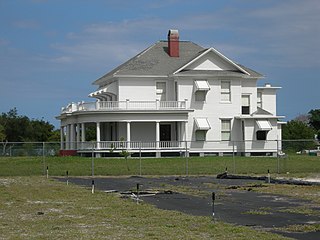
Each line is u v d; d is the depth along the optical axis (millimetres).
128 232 15164
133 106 58500
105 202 23000
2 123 82750
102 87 68000
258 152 61344
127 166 46562
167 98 61969
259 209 20234
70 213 19531
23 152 61031
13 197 25188
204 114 61688
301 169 44094
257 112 62656
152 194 26328
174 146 58906
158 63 63062
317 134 84062
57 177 39438
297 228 15719
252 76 64188
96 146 56375
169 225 16344
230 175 38406
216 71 62156
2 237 14578
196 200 23703
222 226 16031
